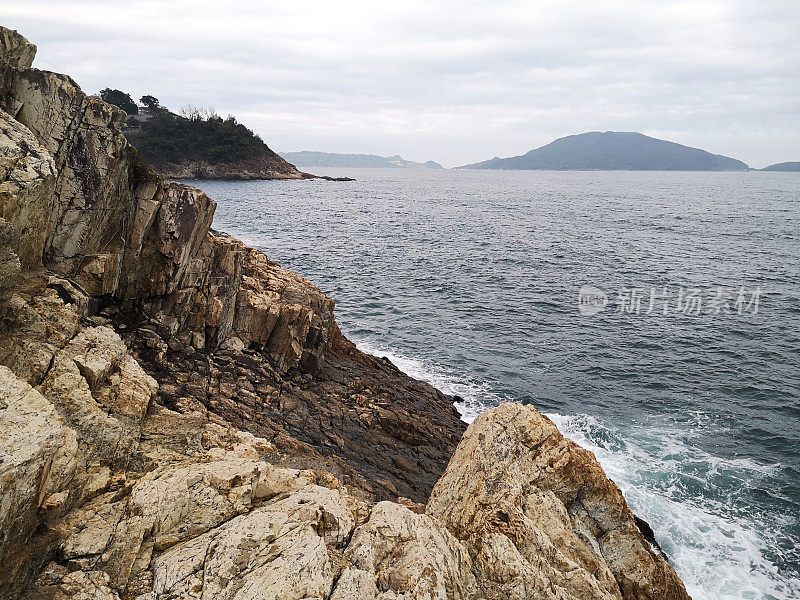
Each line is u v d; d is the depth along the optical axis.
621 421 27.05
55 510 9.27
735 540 18.91
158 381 18.97
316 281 50.22
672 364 33.72
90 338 14.84
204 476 11.16
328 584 8.86
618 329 39.66
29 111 18.02
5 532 7.73
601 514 12.85
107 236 20.42
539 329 39.59
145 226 21.14
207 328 22.83
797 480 22.39
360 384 25.92
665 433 25.98
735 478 22.42
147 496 10.04
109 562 8.70
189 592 8.31
